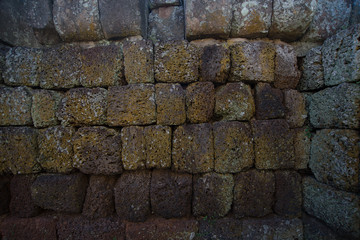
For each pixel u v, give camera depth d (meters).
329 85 2.04
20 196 2.21
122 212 2.12
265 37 2.34
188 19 2.15
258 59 2.12
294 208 2.20
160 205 2.11
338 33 1.94
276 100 2.16
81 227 2.11
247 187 2.13
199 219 2.16
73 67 2.18
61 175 2.18
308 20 2.17
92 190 2.16
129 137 2.07
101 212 2.14
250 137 2.11
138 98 2.06
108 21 2.18
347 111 1.80
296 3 2.12
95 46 2.26
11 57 2.23
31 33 2.42
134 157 2.07
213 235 2.12
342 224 1.80
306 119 2.29
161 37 2.42
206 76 2.12
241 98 2.10
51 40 2.41
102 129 2.09
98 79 2.13
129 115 2.07
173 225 2.10
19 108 2.19
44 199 2.17
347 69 1.83
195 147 2.08
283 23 2.18
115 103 2.08
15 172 2.19
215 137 2.08
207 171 2.10
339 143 1.86
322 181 2.04
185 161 2.09
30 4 2.24
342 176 1.82
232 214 2.19
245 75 2.11
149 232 2.09
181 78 2.12
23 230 2.16
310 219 2.16
